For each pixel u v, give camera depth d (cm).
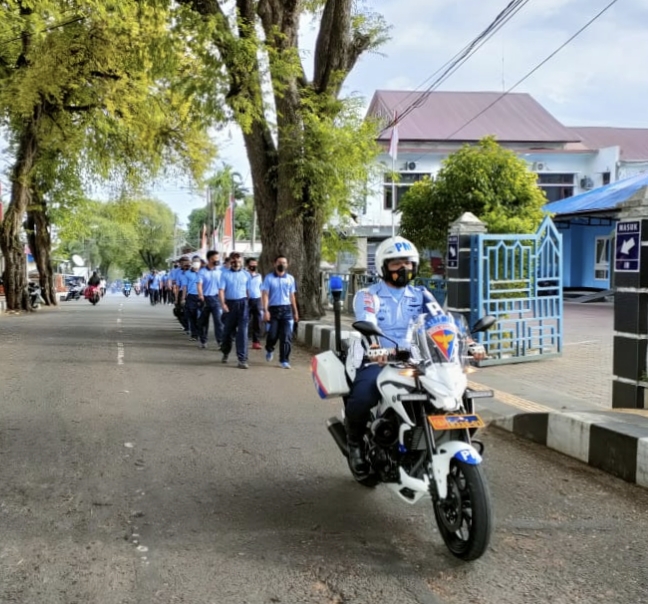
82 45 1861
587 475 560
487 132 3180
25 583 360
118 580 365
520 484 537
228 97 1389
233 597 350
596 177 3183
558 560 401
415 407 416
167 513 461
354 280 1897
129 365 1090
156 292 3719
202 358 1196
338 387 498
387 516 464
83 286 5469
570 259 2823
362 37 1561
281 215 1512
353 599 351
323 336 1306
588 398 802
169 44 1341
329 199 1527
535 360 1078
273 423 717
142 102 2147
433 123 3206
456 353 409
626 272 686
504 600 352
